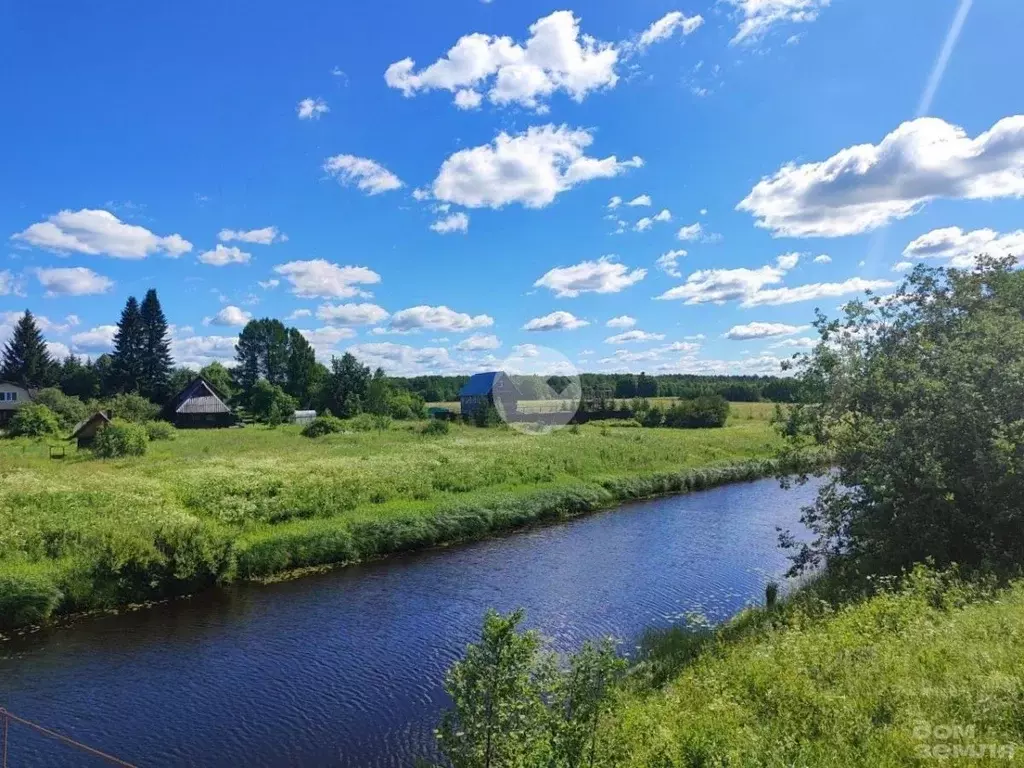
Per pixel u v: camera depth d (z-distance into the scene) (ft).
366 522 77.20
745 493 114.83
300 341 362.12
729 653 34.91
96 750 34.37
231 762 33.78
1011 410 42.32
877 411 50.93
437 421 178.09
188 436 183.62
